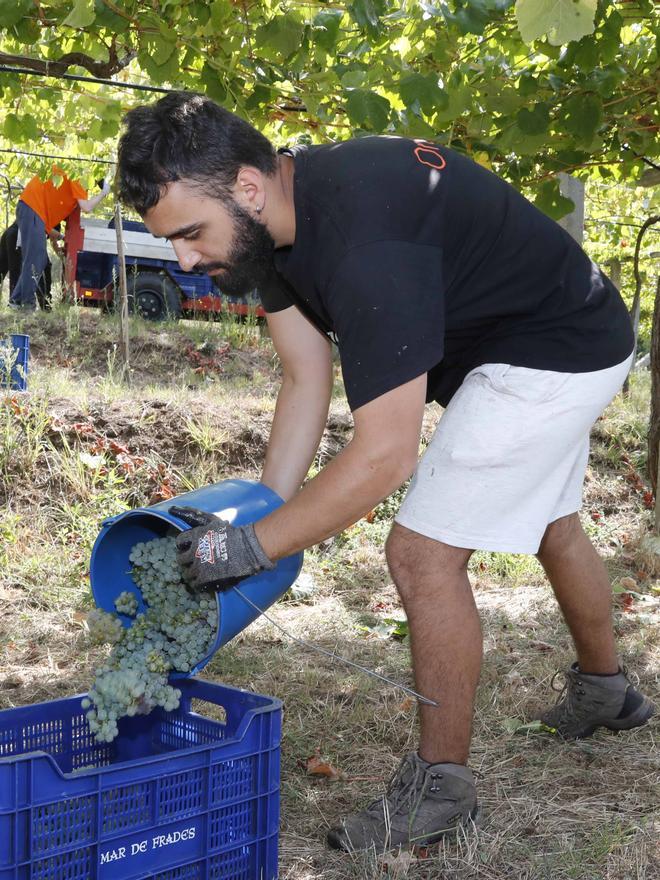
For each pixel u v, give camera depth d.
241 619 2.23
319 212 2.00
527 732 2.94
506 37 3.96
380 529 5.54
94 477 5.43
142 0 3.57
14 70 4.01
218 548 2.06
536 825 2.39
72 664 3.56
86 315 9.55
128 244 10.06
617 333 2.36
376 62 3.91
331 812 2.47
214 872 1.98
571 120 4.06
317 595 4.69
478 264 2.18
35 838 1.71
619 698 2.84
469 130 4.20
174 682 2.32
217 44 3.81
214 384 7.95
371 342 1.95
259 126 4.31
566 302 2.27
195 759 1.91
